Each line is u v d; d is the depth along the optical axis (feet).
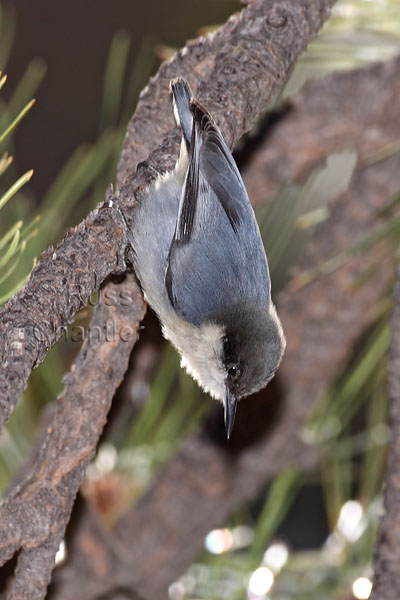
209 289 9.30
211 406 9.41
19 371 8.93
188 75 9.23
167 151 9.20
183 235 9.27
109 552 9.36
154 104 9.22
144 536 9.38
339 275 9.37
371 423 9.35
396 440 9.18
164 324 9.34
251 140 9.39
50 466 9.08
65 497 9.08
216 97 9.18
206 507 9.39
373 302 9.38
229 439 9.39
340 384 9.39
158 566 9.38
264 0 9.22
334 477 9.37
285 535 9.77
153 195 9.23
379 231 9.27
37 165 9.90
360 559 9.33
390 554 9.17
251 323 9.31
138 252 9.25
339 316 9.39
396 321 9.18
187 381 9.38
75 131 9.93
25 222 9.27
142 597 9.40
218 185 9.27
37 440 9.30
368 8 9.29
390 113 9.36
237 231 9.29
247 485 9.40
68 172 9.34
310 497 9.79
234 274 9.30
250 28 9.21
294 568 9.34
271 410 9.39
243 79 9.19
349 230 9.37
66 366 9.36
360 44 9.30
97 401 9.09
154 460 9.39
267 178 9.41
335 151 9.40
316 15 9.21
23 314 8.96
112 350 9.10
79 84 9.95
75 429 9.08
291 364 9.39
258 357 9.32
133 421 9.44
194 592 9.37
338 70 9.35
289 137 9.39
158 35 9.91
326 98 9.37
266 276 9.31
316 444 9.38
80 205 9.40
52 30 9.96
